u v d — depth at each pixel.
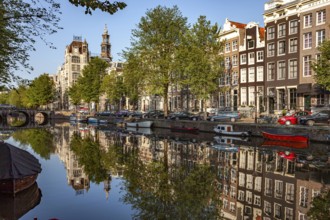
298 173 17.19
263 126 30.80
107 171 18.59
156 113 52.62
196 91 36.53
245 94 46.00
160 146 28.16
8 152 13.99
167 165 20.00
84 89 66.25
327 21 35.09
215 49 36.84
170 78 41.47
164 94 43.41
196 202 12.87
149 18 41.06
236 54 47.66
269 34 41.97
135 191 14.47
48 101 88.25
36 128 50.94
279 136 28.30
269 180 15.96
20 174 13.24
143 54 41.12
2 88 16.14
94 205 12.63
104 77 64.38
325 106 33.84
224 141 30.19
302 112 32.91
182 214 11.76
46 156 23.83
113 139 34.09
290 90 39.50
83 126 54.84
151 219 10.91
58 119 82.62
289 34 39.34
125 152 25.27
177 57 37.56
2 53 14.27
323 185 14.85
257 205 12.44
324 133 25.39
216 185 15.32
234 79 48.06
